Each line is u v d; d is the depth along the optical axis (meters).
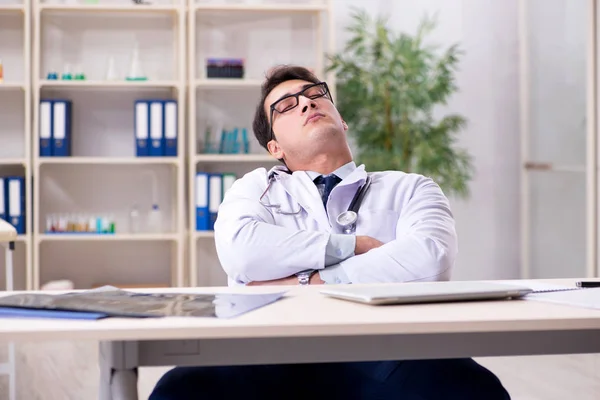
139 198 4.80
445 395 1.32
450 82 4.88
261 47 4.82
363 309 1.04
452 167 4.79
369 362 1.44
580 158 4.37
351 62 4.59
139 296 1.13
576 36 4.38
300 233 1.73
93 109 4.73
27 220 4.43
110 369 1.02
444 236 1.80
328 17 4.67
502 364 3.41
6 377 3.24
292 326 0.92
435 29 4.98
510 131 5.04
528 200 4.99
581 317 0.98
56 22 4.70
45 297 1.07
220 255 1.82
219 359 0.99
